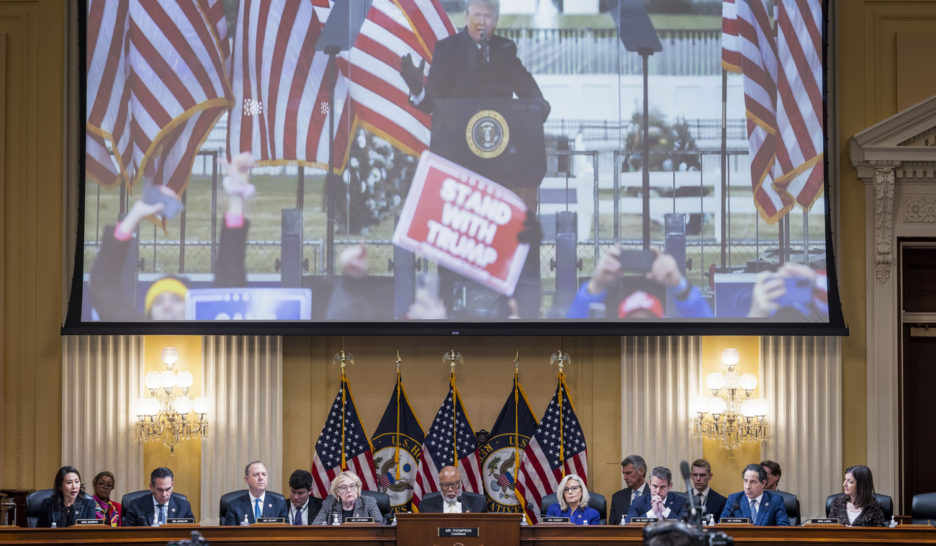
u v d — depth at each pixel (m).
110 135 15.83
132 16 15.89
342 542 12.12
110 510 14.07
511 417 15.84
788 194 15.80
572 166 15.84
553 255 15.74
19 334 16.00
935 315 16.52
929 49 16.17
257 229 15.78
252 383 15.91
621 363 15.93
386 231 15.80
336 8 15.98
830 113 16.08
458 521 12.10
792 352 15.91
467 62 15.93
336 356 15.93
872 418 15.87
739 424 15.80
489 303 15.72
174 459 15.84
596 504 14.38
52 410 15.92
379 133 15.88
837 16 16.16
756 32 15.95
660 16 15.98
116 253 15.72
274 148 15.87
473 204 15.81
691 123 15.88
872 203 16.06
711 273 15.73
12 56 16.17
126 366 15.89
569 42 15.95
